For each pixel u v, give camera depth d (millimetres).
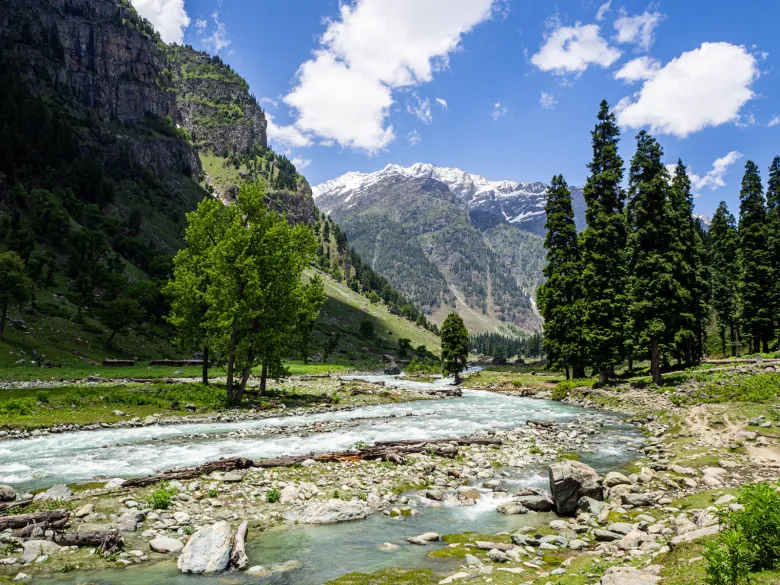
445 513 15969
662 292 47188
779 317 65688
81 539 12625
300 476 19375
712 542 7816
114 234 190375
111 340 107188
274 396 47562
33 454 23828
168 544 12492
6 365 71562
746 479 17453
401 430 31656
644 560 10141
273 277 41625
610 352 52938
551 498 16922
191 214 47375
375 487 18500
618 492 16562
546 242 63344
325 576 10867
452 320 84438
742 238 72375
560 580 9555
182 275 46438
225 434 29625
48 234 148500
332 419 37062
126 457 23125
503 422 36000
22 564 11406
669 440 26391
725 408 30953
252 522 14680
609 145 57719
